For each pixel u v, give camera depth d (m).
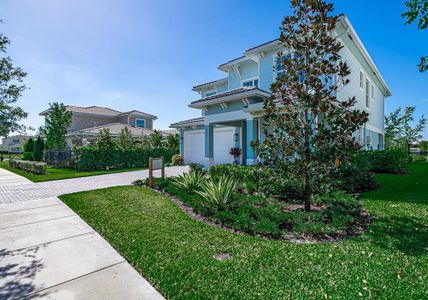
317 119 5.77
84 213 5.67
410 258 3.10
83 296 2.58
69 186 9.91
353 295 2.40
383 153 10.58
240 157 15.20
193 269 3.01
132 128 28.09
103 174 14.39
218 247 3.64
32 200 7.27
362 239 3.77
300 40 4.98
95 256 3.55
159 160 9.52
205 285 2.66
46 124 23.78
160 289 2.66
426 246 3.44
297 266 3.00
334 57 4.70
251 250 3.50
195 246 3.69
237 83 15.84
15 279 2.94
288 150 4.87
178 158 20.69
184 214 5.48
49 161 20.88
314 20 4.82
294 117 4.91
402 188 7.37
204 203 5.69
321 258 3.18
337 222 4.23
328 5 4.69
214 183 6.56
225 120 10.91
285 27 5.09
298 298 2.38
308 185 5.14
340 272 2.82
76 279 2.93
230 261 3.17
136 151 19.92
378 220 4.60
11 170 17.94
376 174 10.11
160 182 8.84
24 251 3.75
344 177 6.91
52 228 4.79
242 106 10.23
